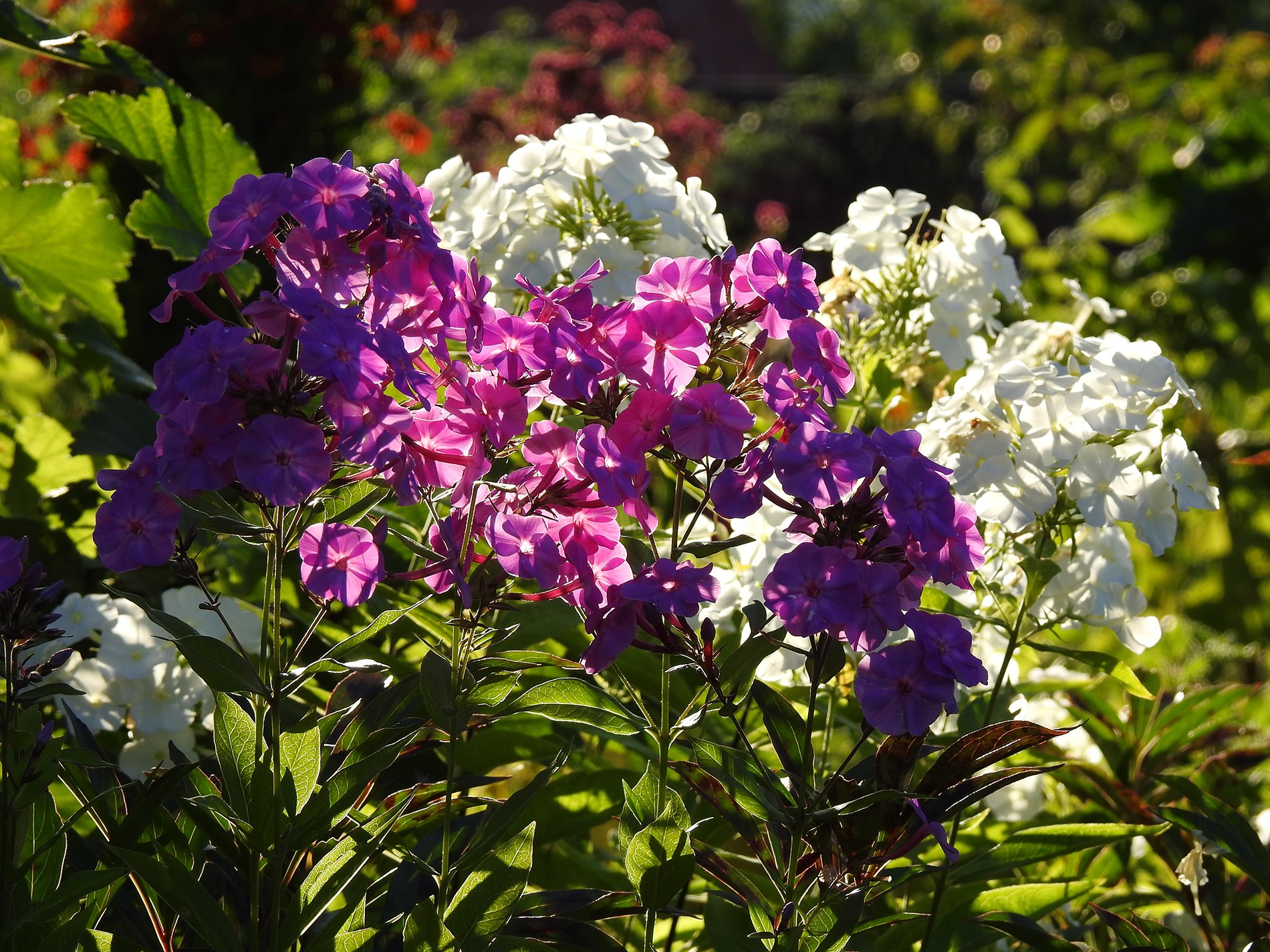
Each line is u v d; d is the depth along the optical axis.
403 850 0.88
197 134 1.39
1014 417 0.96
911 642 0.84
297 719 1.02
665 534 1.03
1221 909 1.05
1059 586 1.00
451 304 0.85
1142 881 1.17
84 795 0.90
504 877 0.86
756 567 1.01
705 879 1.04
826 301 1.11
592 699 0.88
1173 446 0.97
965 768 0.86
